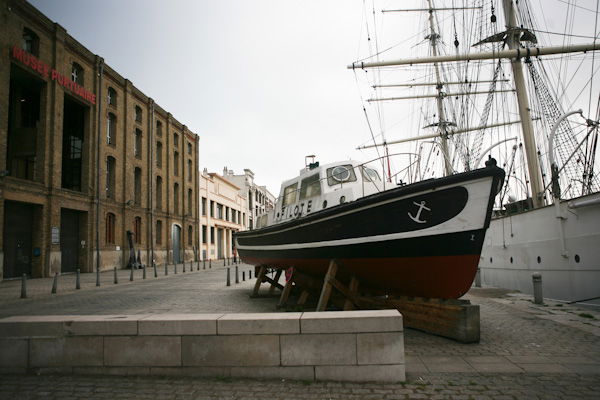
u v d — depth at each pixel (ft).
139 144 104.32
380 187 30.32
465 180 20.33
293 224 29.81
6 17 61.62
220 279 63.05
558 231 32.37
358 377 13.62
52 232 69.15
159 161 116.06
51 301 38.19
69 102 80.89
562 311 27.61
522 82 49.85
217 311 30.19
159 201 115.55
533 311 27.68
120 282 58.85
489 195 20.08
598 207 28.30
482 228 20.42
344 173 30.89
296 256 30.81
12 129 74.64
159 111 115.03
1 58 60.34
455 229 20.86
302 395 12.39
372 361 13.64
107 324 14.60
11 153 73.87
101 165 84.94
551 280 33.58
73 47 77.56
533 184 47.55
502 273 42.78
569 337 20.04
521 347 18.29
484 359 16.46
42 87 71.05
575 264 30.50
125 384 13.50
